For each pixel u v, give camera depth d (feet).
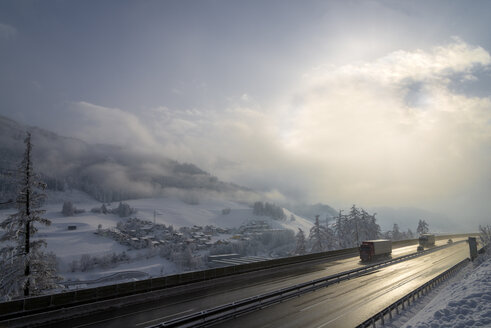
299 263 132.36
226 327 54.90
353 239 251.39
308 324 56.39
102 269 436.35
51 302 61.21
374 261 149.89
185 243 586.86
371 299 74.74
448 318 47.26
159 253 522.88
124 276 367.66
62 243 559.79
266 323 57.00
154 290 77.51
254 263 109.40
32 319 57.06
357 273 109.60
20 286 73.26
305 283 81.76
